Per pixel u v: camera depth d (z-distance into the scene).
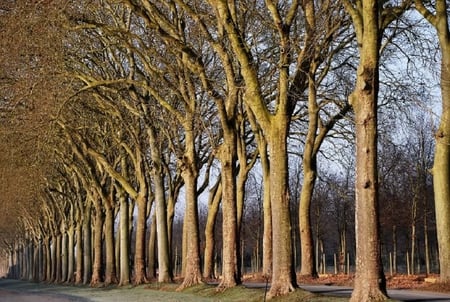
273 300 21.12
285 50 22.39
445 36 23.78
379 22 17.73
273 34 28.42
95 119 43.84
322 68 32.50
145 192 41.03
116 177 41.31
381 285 16.98
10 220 78.81
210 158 43.16
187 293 28.75
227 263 27.02
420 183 44.66
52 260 76.75
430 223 49.94
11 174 44.31
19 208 66.75
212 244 41.75
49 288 53.69
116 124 41.16
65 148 48.19
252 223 70.25
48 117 32.06
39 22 25.81
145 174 40.94
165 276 37.19
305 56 22.97
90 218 57.91
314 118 32.44
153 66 32.12
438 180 24.50
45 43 27.55
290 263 21.67
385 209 48.22
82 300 33.16
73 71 33.72
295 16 23.86
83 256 62.34
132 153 41.06
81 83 36.47
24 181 47.03
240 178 37.22
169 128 36.38
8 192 50.84
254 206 72.88
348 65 31.83
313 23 23.19
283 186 22.06
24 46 27.00
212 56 34.03
